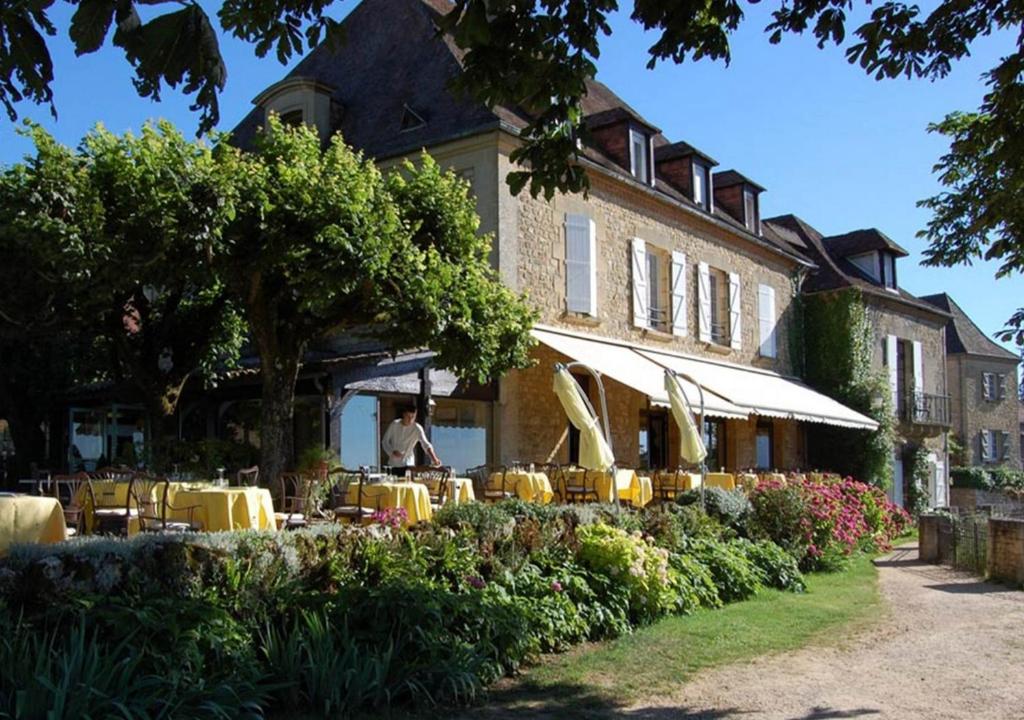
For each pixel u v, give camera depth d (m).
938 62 6.56
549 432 17.80
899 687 6.68
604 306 19.00
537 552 8.38
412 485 10.94
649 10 5.34
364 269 10.57
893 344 30.19
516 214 16.88
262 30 4.21
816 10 6.01
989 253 8.38
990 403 45.47
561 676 6.70
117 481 10.60
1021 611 10.20
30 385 17.52
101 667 4.69
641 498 16.08
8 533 7.43
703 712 5.92
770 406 20.22
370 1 21.66
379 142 18.23
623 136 20.02
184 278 10.76
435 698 5.85
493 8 4.76
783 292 27.05
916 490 30.58
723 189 25.50
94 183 10.32
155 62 2.63
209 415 17.91
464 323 12.06
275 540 6.35
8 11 2.51
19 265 10.90
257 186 10.62
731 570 10.69
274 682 5.45
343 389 14.16
